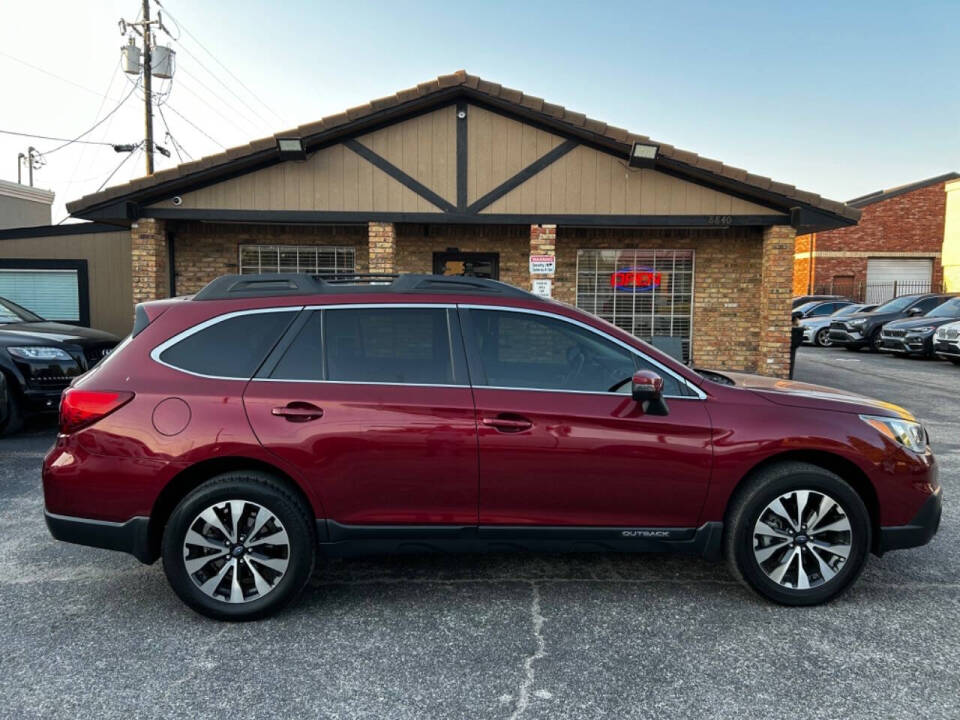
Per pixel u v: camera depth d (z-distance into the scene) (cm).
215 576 319
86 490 316
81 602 343
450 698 260
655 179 996
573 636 308
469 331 342
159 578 374
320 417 319
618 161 991
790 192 974
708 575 379
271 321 337
